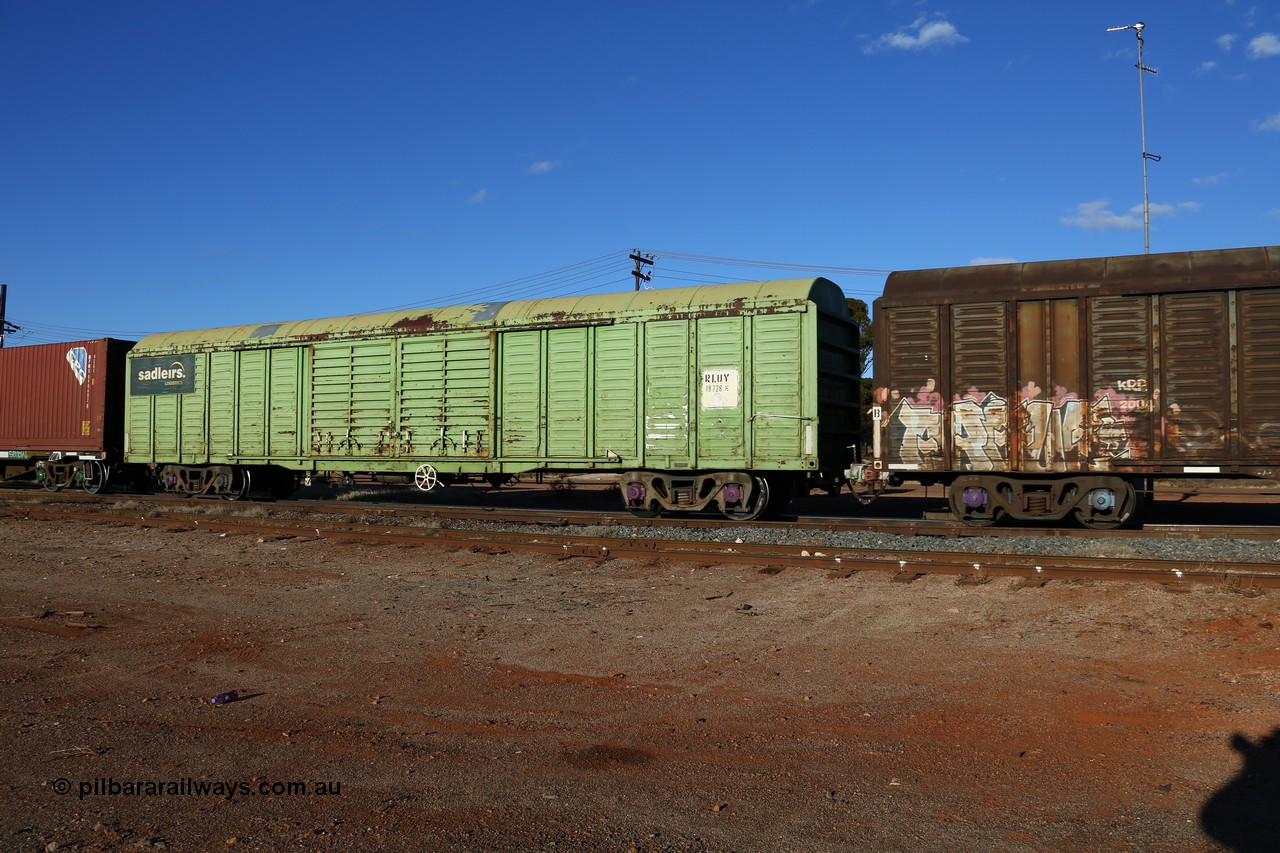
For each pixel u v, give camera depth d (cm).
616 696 593
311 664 678
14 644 743
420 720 551
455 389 1628
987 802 418
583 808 420
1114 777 443
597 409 1520
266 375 1834
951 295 1271
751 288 1441
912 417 1291
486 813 416
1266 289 1128
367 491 2403
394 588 975
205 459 1909
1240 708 531
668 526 1384
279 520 1579
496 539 1266
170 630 791
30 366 2266
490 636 756
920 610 812
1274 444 1122
